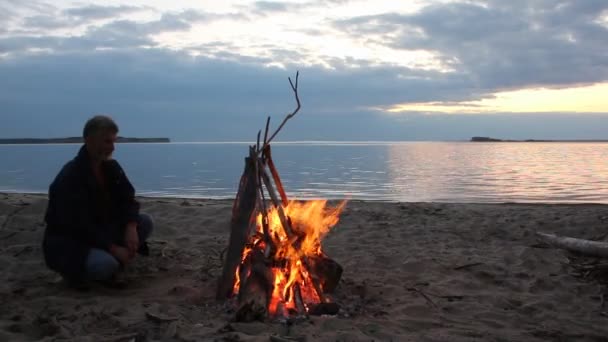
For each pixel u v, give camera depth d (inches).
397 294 177.0
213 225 289.4
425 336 138.6
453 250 245.4
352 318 152.0
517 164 1444.4
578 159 1797.5
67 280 176.2
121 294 171.3
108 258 165.5
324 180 903.7
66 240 166.6
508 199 612.7
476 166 1346.0
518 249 247.6
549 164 1437.0
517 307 170.1
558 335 145.2
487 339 139.4
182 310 153.3
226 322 144.1
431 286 187.0
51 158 2006.6
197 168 1288.1
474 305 167.3
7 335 134.4
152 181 869.8
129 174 1049.5
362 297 173.5
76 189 165.0
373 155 2418.8
